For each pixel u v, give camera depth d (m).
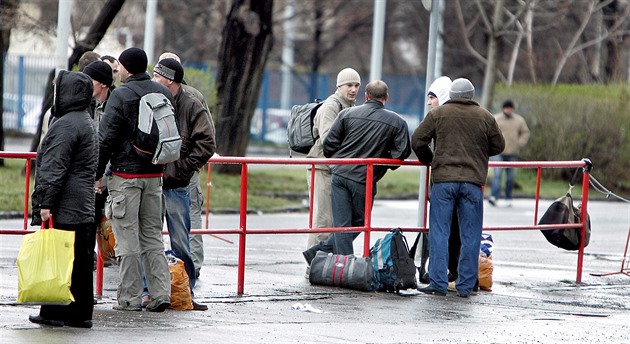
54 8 85.88
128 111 21.72
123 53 22.00
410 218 49.16
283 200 54.22
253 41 60.16
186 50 115.50
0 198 44.06
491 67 69.25
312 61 118.12
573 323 23.56
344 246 28.16
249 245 37.28
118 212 22.23
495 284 29.56
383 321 22.98
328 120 28.81
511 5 88.75
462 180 26.33
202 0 108.19
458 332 21.97
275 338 20.59
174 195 24.23
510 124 57.22
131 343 19.50
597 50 95.69
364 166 27.81
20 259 19.83
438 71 82.25
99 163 21.66
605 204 61.91
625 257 35.28
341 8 114.44
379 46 51.88
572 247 30.61
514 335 21.86
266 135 105.25
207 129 23.47
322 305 24.80
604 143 69.75
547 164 29.92
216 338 20.36
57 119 20.17
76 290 20.64
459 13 83.62
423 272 28.73
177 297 23.44
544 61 104.06
